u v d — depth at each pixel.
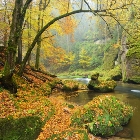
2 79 9.16
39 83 14.93
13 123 6.25
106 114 8.07
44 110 8.30
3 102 7.80
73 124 7.70
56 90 16.52
